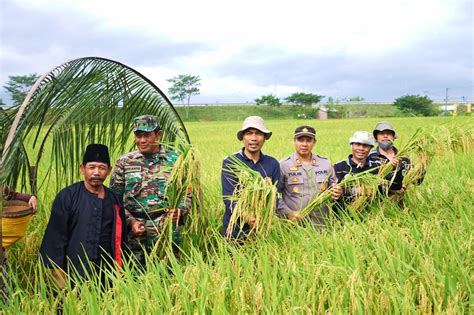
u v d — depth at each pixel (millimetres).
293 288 3797
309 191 6062
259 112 110938
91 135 5949
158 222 5328
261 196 5094
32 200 4707
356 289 3607
